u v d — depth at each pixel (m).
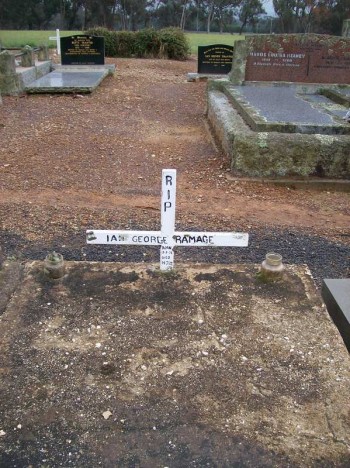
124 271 3.07
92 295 2.82
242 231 4.48
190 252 4.06
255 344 2.47
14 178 5.63
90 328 2.55
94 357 2.36
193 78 13.42
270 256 3.05
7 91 10.38
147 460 1.84
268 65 8.80
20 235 4.22
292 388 2.20
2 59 10.15
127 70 14.78
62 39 13.70
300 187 5.84
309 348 2.46
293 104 7.52
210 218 4.72
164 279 3.00
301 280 3.03
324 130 6.14
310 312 2.73
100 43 13.73
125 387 2.18
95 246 4.09
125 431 1.96
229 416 2.04
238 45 8.67
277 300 2.83
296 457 1.87
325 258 4.06
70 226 4.43
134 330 2.55
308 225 4.72
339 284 3.07
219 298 2.83
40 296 2.80
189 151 7.02
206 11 56.19
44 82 11.21
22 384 2.18
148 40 18.27
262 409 2.09
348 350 2.68
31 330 2.53
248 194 5.48
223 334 2.54
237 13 57.31
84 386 2.18
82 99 10.22
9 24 47.06
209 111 8.70
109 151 6.86
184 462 1.84
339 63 8.74
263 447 1.91
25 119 8.41
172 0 52.12
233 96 8.00
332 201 5.48
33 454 1.86
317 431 1.98
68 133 7.64
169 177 2.79
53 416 2.02
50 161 6.29
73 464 1.82
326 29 44.06
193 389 2.18
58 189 5.37
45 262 2.98
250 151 5.80
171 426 1.99
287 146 5.77
